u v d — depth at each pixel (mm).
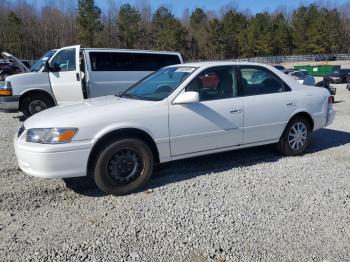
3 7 70875
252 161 5414
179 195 4148
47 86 9000
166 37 71000
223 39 78438
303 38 80562
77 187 4453
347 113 10727
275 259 2914
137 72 9594
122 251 3033
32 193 4266
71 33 73312
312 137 7137
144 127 4254
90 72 8891
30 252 3027
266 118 5203
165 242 3162
